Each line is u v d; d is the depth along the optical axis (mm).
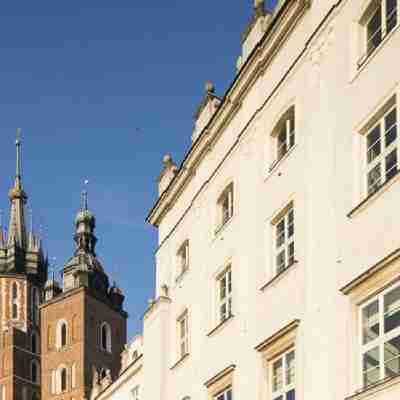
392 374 23719
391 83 25609
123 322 143625
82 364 132000
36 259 170625
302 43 32125
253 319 33156
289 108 32438
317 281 28312
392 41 25781
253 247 34219
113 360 138250
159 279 46969
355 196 26812
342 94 28297
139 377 59750
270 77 34688
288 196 31594
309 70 30891
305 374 28156
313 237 29047
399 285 23938
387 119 26000
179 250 44375
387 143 25797
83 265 141250
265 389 31219
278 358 30953
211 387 36688
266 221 33250
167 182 48844
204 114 43688
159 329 44188
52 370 134250
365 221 25938
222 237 37875
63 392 131750
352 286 25734
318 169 29328
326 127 29125
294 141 31969
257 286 33250
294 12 32281
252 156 35406
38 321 164500
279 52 34000
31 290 166625
